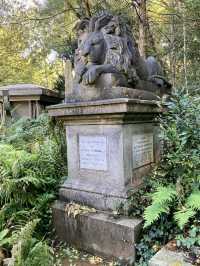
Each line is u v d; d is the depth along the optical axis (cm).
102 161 314
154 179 325
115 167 304
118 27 324
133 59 338
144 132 345
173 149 324
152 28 919
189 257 230
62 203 337
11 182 337
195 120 297
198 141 294
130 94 307
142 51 703
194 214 258
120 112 281
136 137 325
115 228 279
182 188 277
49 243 322
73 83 331
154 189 309
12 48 1010
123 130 297
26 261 217
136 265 263
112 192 301
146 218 256
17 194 346
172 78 820
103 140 311
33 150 449
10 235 293
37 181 350
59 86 924
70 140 341
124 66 314
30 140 520
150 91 376
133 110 290
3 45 991
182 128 298
